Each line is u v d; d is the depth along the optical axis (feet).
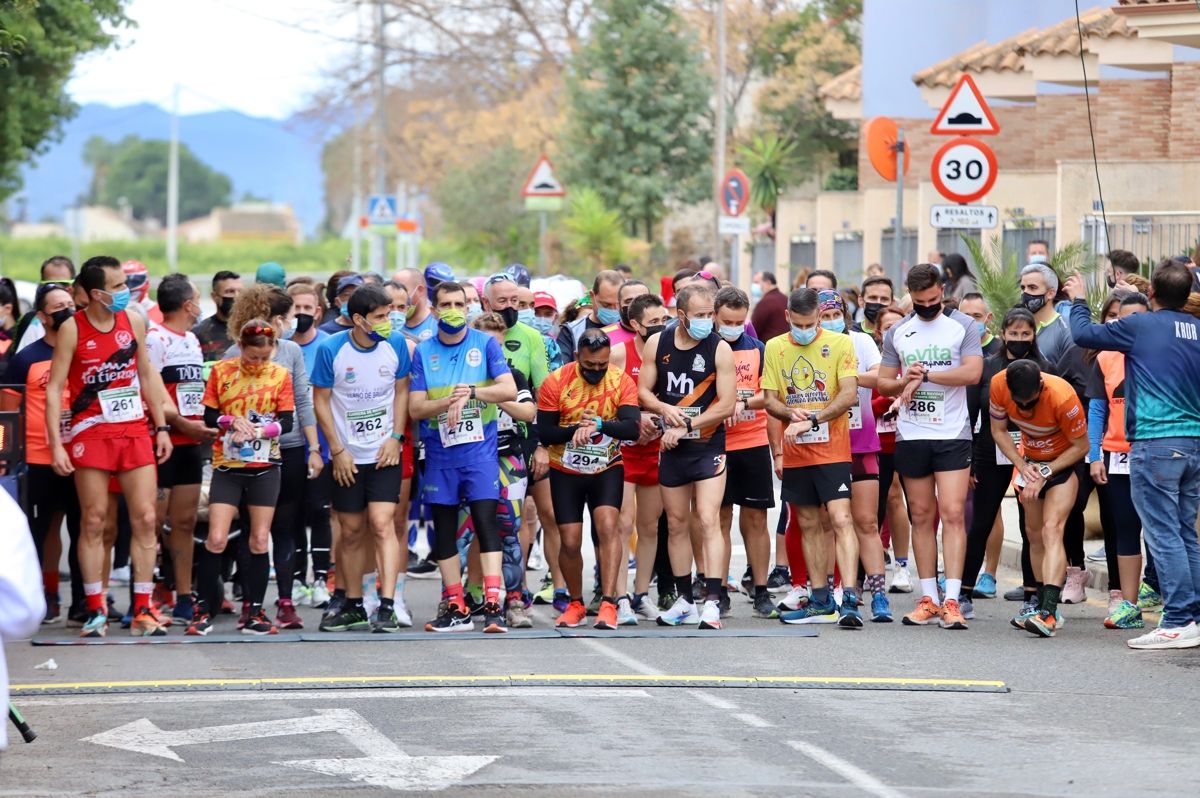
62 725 48.14
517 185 296.10
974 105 99.35
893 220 169.99
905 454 66.33
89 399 63.72
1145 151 139.74
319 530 75.82
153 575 67.51
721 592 69.31
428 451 65.67
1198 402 60.29
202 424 65.82
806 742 45.68
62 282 66.54
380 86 277.64
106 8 136.05
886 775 41.98
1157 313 61.11
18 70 133.39
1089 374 67.00
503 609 67.92
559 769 42.57
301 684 53.78
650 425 66.59
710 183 241.35
